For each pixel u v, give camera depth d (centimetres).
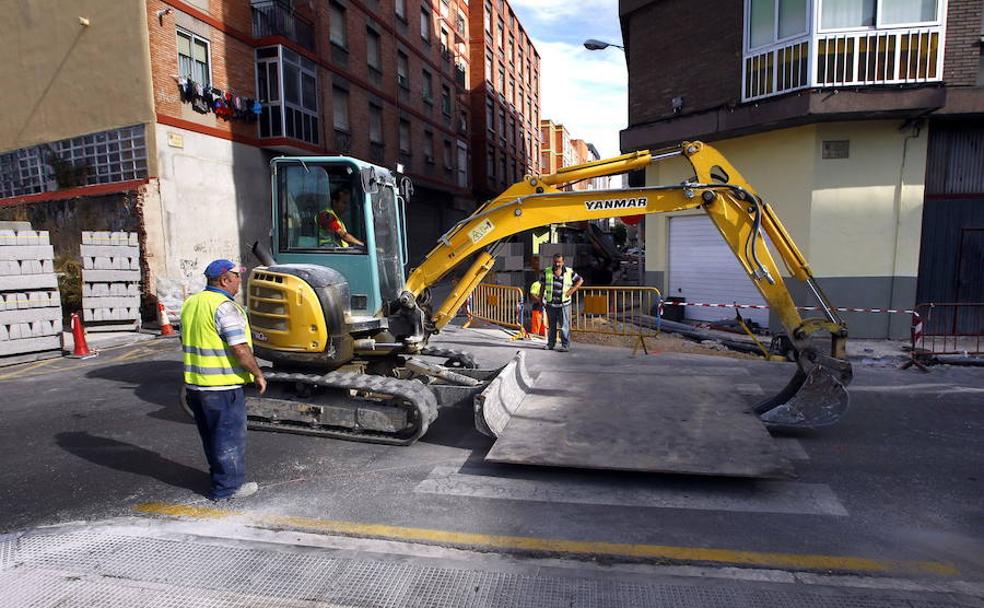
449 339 1124
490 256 647
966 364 845
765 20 1089
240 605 290
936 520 379
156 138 1421
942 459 488
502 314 1265
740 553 337
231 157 1644
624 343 1062
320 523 381
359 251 576
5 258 907
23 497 430
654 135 1259
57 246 1515
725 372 803
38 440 559
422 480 452
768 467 414
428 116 2922
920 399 671
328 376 546
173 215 1465
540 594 297
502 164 4109
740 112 1101
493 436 486
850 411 629
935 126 1053
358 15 2233
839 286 1080
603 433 486
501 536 360
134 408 669
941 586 302
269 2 1745
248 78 1702
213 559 335
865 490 427
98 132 1484
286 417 559
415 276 629
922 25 971
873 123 1044
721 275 1238
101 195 1434
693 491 426
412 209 2806
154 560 335
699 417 522
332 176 583
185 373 413
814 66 1008
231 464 420
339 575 316
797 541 351
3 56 1578
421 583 308
